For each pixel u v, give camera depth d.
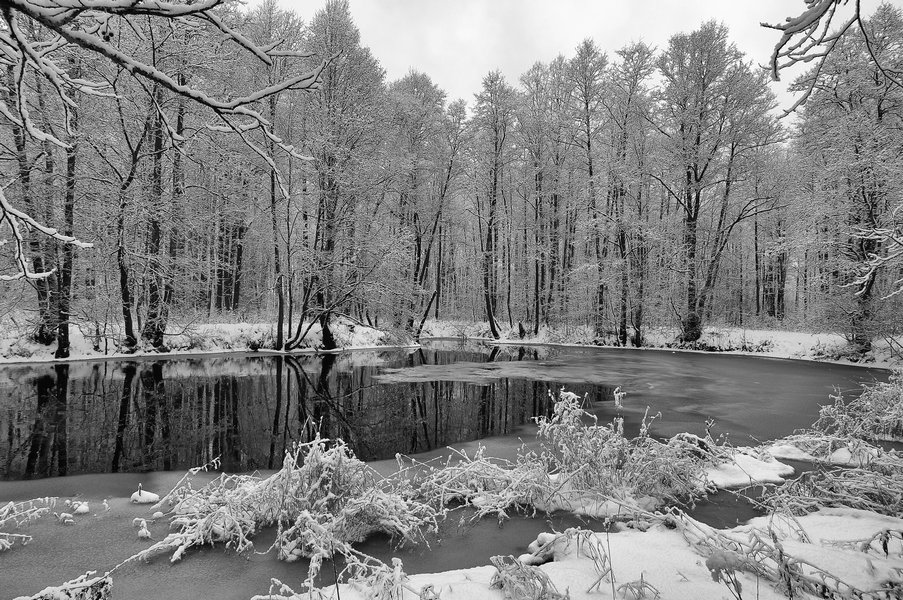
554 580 3.35
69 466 6.56
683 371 16.81
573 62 28.39
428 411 10.38
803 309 33.28
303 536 4.02
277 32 20.19
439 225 30.28
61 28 2.30
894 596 3.02
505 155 31.11
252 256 30.86
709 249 27.80
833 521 4.44
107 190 15.98
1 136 11.55
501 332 33.62
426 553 4.20
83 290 16.80
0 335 15.45
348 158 20.91
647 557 3.68
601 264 28.02
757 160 24.80
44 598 2.93
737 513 4.99
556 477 5.66
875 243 18.80
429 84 30.84
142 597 3.42
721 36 24.72
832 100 20.17
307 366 16.86
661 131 25.88
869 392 9.10
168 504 5.26
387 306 24.55
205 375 14.16
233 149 17.14
